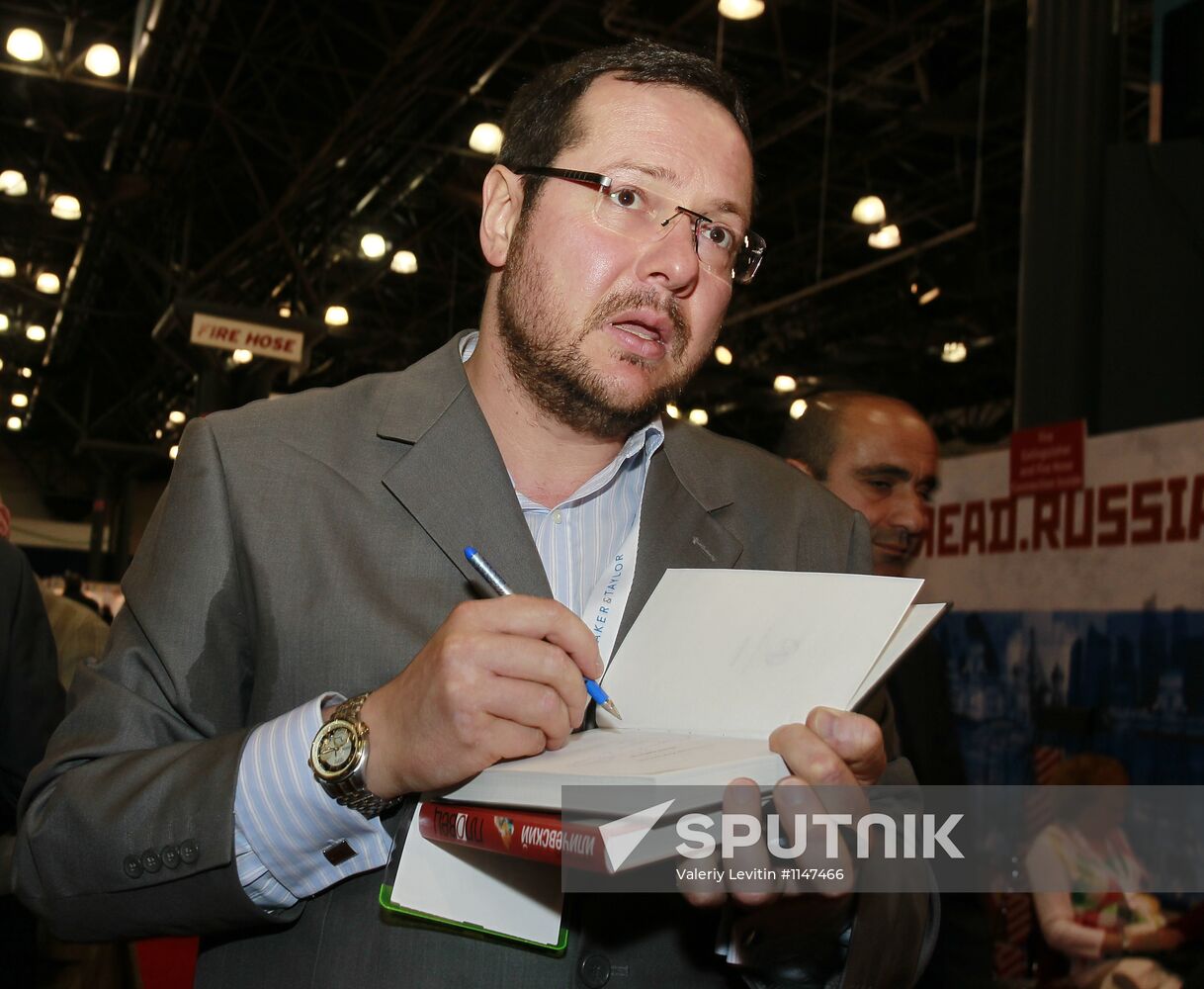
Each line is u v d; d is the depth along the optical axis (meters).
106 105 10.47
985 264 10.75
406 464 1.12
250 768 0.95
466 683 0.83
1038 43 4.91
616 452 1.22
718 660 0.98
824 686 0.92
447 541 1.09
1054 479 3.17
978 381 16.30
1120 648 2.93
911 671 2.36
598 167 1.12
